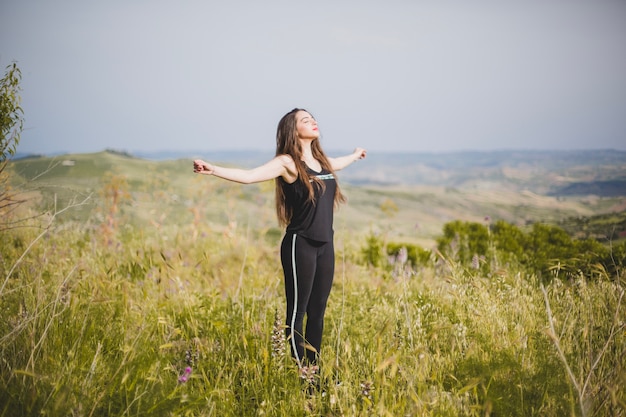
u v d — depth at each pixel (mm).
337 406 2758
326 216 3363
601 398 2459
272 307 4352
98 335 3375
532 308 3875
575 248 6766
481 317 3572
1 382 2537
